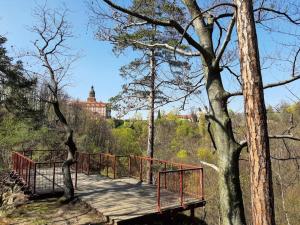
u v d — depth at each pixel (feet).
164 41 45.01
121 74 56.39
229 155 22.79
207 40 24.71
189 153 80.53
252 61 14.70
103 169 66.13
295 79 20.45
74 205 30.22
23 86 48.32
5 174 50.55
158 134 101.50
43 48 33.60
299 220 60.34
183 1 26.16
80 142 90.12
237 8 15.55
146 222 26.35
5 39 49.49
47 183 37.50
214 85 23.61
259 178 13.82
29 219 26.40
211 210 59.57
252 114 14.35
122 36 27.58
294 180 59.06
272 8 23.15
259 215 13.60
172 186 38.22
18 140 70.90
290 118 23.25
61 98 99.40
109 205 28.73
